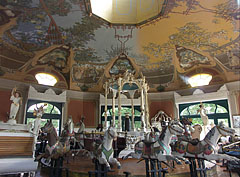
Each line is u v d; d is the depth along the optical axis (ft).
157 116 54.70
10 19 37.76
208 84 51.67
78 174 20.77
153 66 56.03
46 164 25.71
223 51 46.44
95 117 56.03
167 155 16.21
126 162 28.48
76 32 45.03
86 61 54.29
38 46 46.16
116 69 57.88
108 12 42.24
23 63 47.26
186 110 54.13
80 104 55.83
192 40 46.62
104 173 17.28
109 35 47.37
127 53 53.67
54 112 52.03
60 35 45.11
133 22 43.73
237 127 44.96
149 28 44.80
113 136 17.70
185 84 55.06
